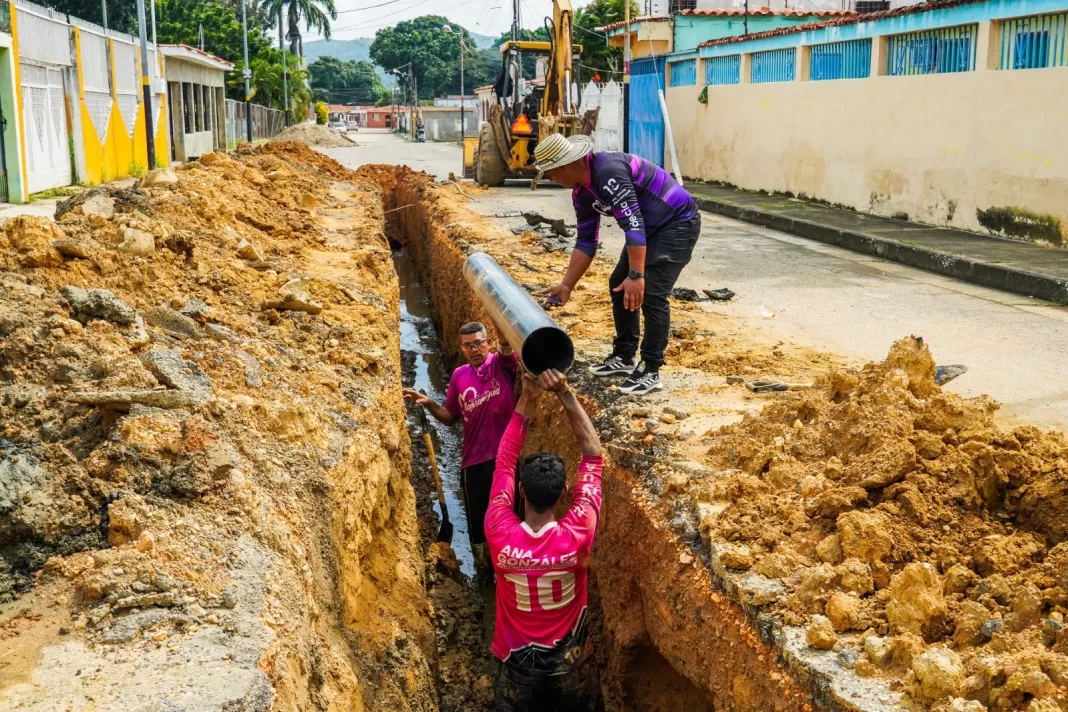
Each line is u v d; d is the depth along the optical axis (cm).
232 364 486
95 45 2162
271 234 980
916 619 319
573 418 461
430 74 10250
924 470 383
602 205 552
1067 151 1152
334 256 939
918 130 1446
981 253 1127
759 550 383
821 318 873
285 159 1675
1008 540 352
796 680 321
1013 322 849
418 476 820
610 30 3020
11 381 404
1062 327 827
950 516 366
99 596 312
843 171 1669
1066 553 327
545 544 427
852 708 294
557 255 1154
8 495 335
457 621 605
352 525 457
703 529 413
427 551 677
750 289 1018
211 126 3762
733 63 2133
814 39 1750
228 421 418
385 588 516
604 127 3047
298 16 7762
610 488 528
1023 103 1222
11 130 1622
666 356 709
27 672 277
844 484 398
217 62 3528
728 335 796
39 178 1795
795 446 450
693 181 2330
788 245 1366
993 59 1298
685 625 410
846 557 356
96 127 2170
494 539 436
